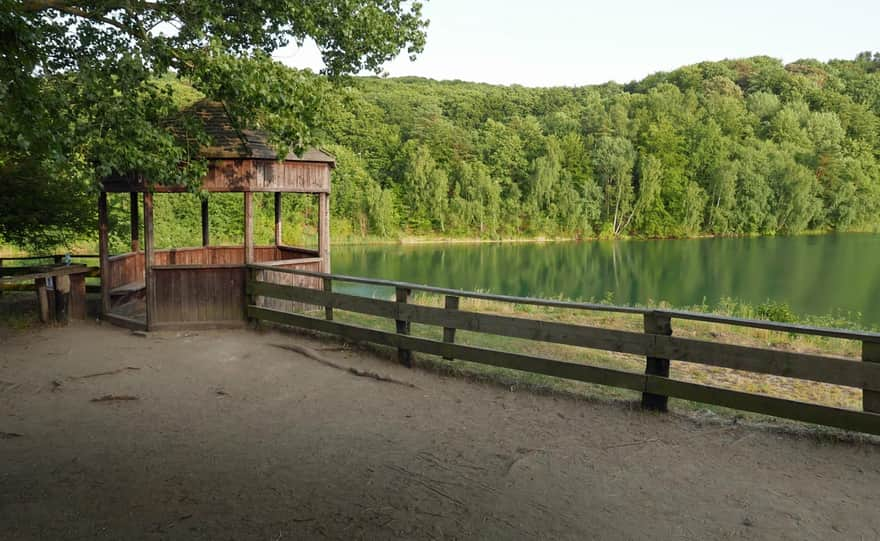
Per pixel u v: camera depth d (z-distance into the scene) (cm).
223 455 484
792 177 7956
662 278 4181
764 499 412
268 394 633
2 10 537
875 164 9594
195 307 896
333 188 6519
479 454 485
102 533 368
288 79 819
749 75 13288
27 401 610
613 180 7981
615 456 480
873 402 473
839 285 3609
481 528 377
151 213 884
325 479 442
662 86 11456
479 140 8406
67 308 959
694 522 384
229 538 363
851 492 421
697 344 537
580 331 594
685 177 8156
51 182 1138
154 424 551
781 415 501
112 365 727
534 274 4522
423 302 1455
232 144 902
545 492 423
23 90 571
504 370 699
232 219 3956
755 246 6462
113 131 776
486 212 7175
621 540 364
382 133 7688
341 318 1012
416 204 6931
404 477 445
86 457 479
